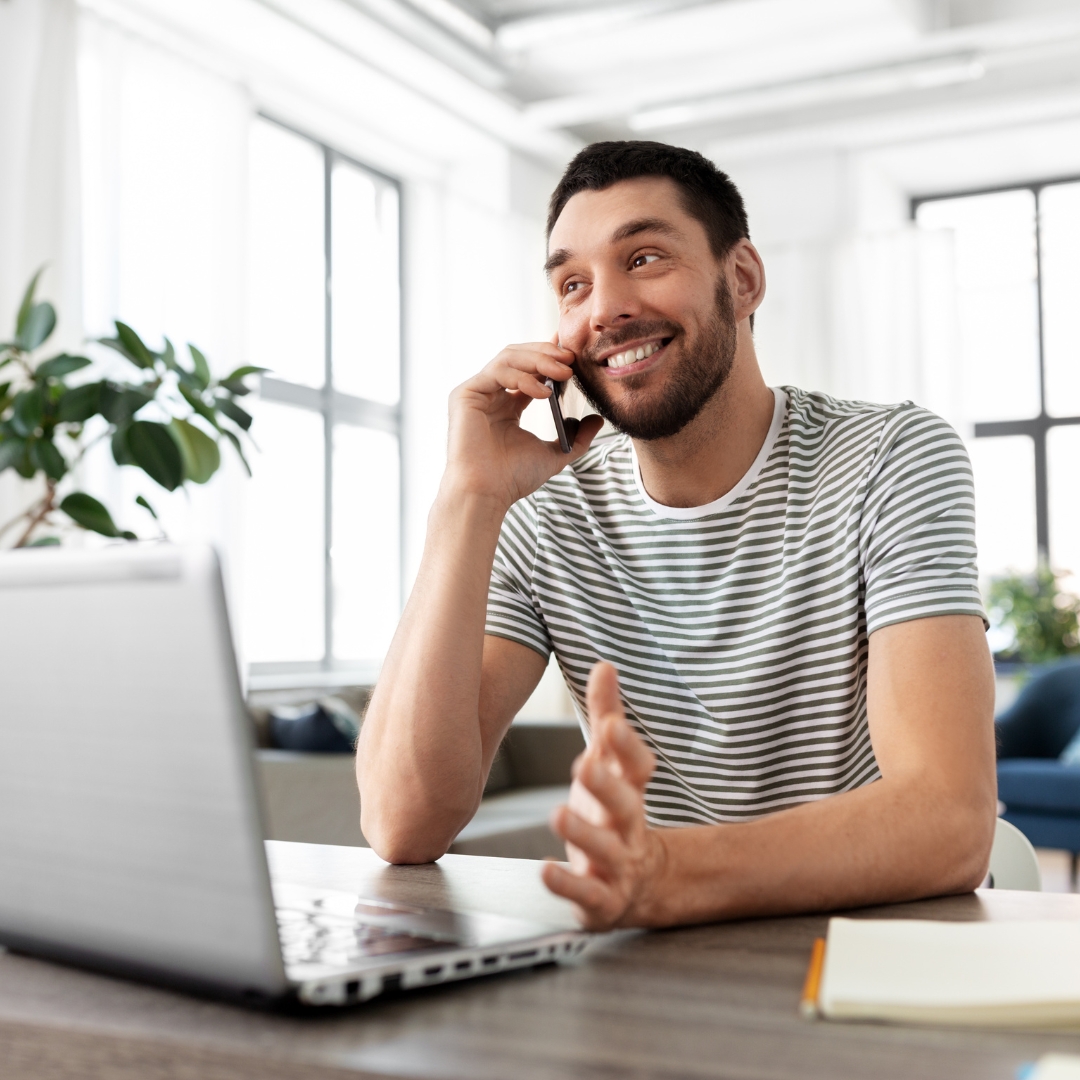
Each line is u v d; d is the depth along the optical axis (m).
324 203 5.75
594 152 1.32
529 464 1.28
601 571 1.36
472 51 5.16
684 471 1.30
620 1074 0.49
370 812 1.12
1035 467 6.63
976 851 0.89
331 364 5.71
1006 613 6.14
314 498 5.54
